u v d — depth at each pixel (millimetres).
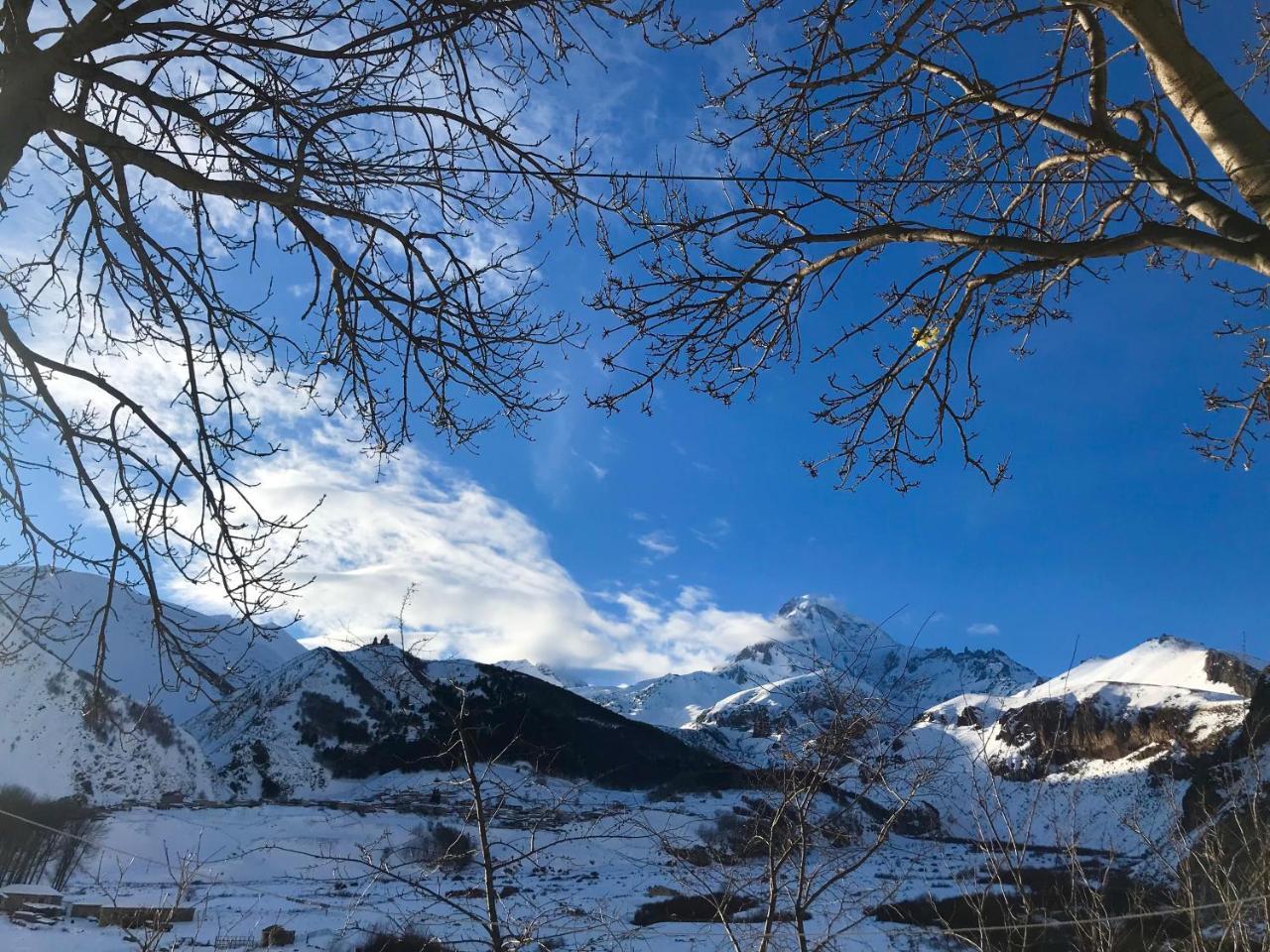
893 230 4945
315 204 5469
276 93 5859
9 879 26312
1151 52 4555
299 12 5777
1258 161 4223
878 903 4914
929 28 6059
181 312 6355
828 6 5539
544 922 5375
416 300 6234
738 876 5379
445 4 5641
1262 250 4133
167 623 6395
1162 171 5004
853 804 5176
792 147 5832
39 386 5832
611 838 5484
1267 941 3865
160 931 9203
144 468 6504
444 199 6152
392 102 6078
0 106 4836
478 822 5438
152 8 5121
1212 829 4160
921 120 5562
